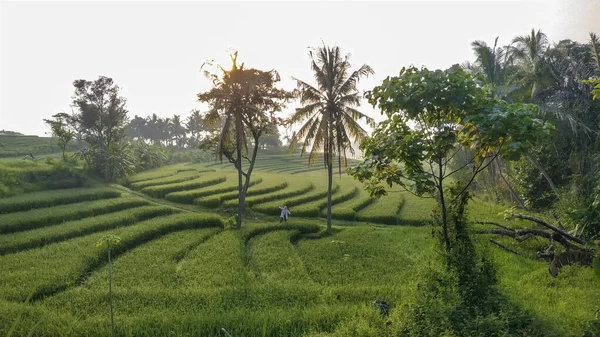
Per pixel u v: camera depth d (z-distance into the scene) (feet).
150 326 37.99
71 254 66.95
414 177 28.37
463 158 123.03
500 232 50.01
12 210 98.78
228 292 48.39
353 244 77.20
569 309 32.86
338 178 193.98
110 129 174.50
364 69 89.66
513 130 23.88
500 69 118.83
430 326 25.35
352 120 93.15
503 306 27.32
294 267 64.28
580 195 83.97
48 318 39.68
